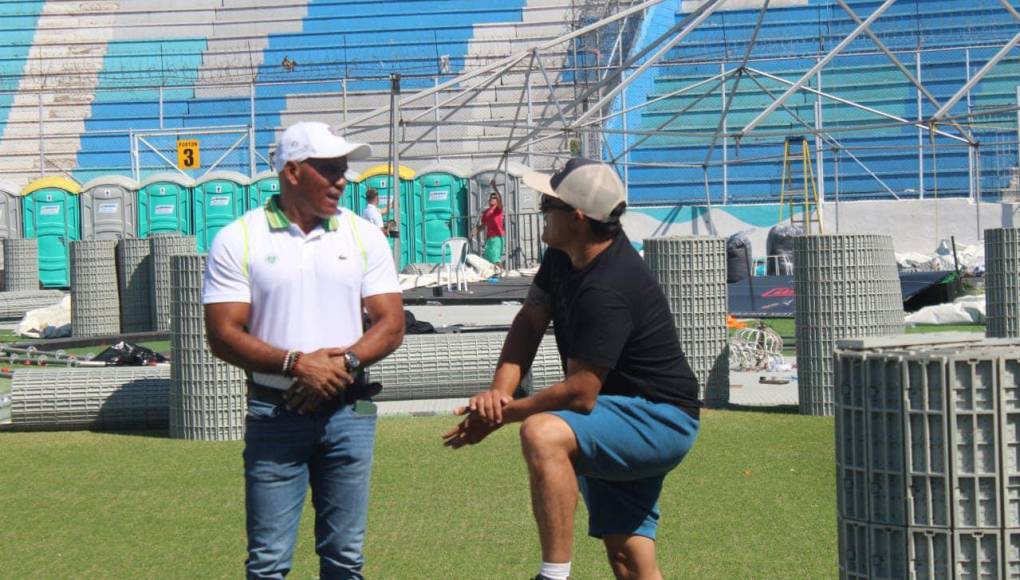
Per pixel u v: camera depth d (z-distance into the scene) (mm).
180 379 11266
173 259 11242
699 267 12539
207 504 8578
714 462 9664
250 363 4973
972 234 30469
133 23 45188
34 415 11734
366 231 5266
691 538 7383
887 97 35969
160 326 21359
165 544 7508
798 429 11203
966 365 4414
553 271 5176
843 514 4691
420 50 42062
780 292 22703
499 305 23578
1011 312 14836
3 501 8750
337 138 5113
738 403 12906
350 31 43219
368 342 5086
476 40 41656
